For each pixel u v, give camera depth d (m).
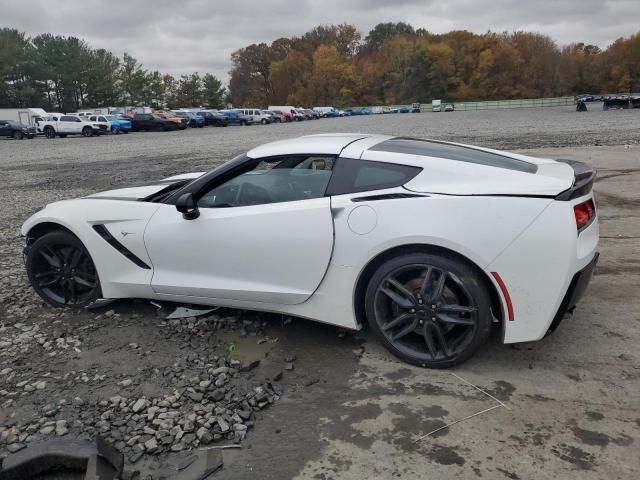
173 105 110.88
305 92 117.88
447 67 109.19
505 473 2.29
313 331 3.75
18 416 2.83
